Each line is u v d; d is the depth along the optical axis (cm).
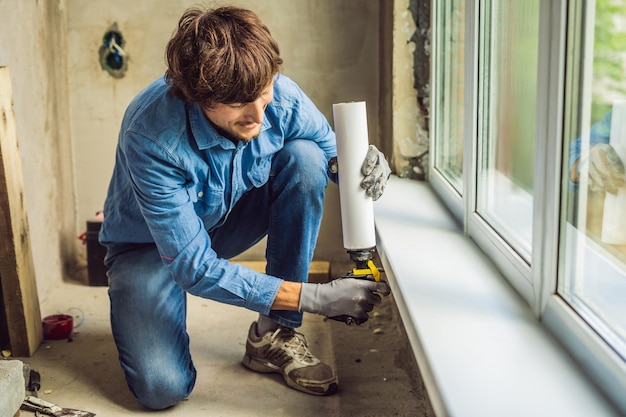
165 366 216
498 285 179
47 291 310
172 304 220
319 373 226
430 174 277
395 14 276
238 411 219
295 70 318
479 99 205
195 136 185
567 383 134
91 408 223
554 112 144
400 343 259
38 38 304
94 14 316
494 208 208
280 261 227
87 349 263
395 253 203
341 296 186
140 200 186
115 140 328
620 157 135
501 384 135
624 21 130
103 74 321
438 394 134
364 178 189
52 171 319
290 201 221
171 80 181
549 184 148
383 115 310
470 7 201
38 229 301
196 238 187
